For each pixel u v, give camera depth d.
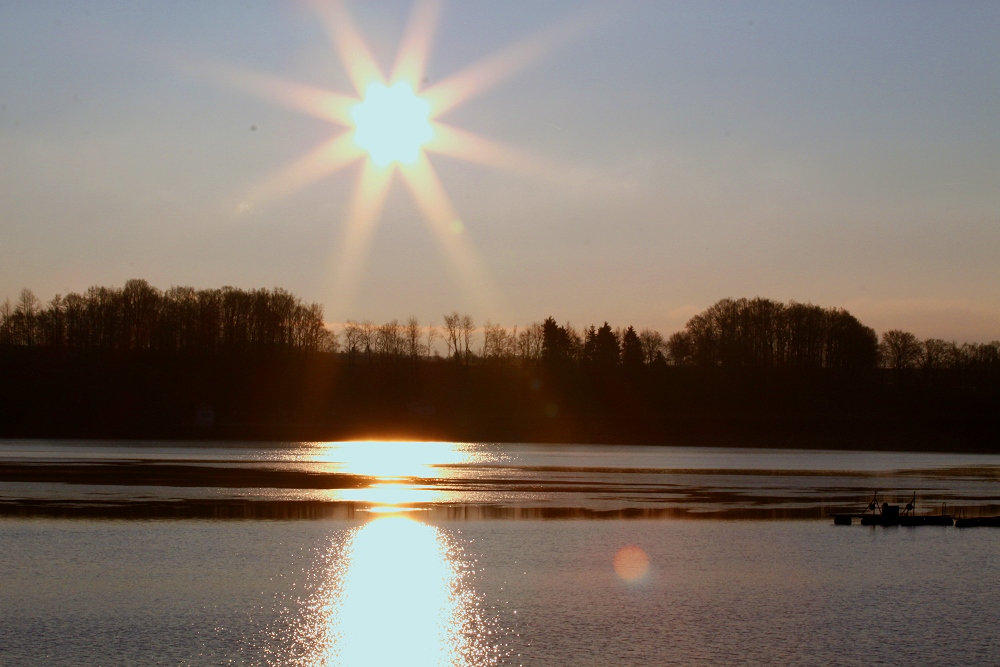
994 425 145.75
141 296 165.00
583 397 166.62
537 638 27.89
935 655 26.69
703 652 26.73
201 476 71.81
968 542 44.47
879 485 74.62
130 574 34.91
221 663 25.28
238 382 156.25
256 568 36.19
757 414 159.38
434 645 27.14
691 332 195.38
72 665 24.89
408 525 47.03
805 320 183.88
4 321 162.38
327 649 26.66
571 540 43.41
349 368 172.88
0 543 40.53
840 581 35.53
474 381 174.75
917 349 199.25
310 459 95.94
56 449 106.00
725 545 42.78
